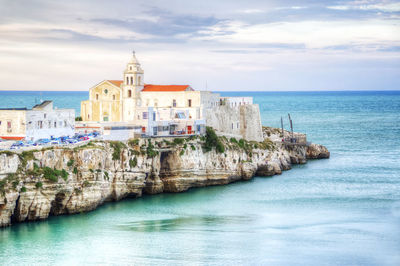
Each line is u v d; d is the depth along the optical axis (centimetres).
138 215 10275
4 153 9075
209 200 11562
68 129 12319
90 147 10512
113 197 11194
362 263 7994
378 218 10119
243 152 14200
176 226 9625
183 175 12450
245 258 8156
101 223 9688
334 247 8612
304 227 9612
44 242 8638
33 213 9450
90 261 7969
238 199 11662
